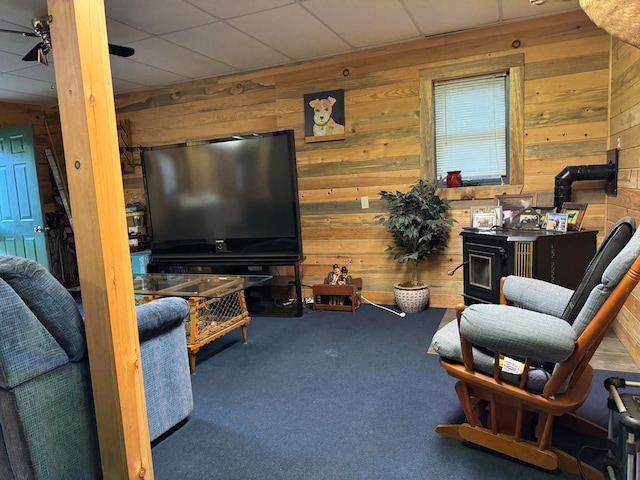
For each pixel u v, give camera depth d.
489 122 3.66
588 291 1.49
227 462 1.81
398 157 3.89
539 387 1.54
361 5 2.91
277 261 3.92
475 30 3.50
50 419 1.53
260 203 4.01
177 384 2.06
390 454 1.81
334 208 4.20
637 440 1.27
